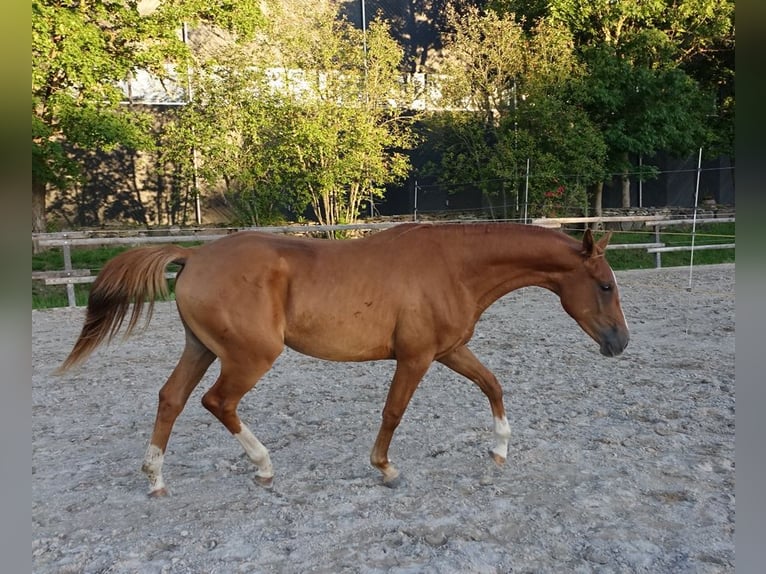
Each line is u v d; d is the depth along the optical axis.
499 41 14.74
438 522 3.05
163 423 3.32
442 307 3.31
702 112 16.41
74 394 5.32
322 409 4.88
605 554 2.76
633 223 16.55
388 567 2.67
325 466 3.77
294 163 14.13
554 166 14.45
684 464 3.70
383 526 3.02
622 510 3.17
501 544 2.86
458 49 15.61
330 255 3.32
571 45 15.15
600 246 3.43
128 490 3.44
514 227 3.51
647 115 14.88
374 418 4.65
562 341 6.98
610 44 15.30
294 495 3.37
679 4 15.47
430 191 18.22
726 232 16.00
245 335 3.13
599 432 4.25
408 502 3.28
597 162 15.06
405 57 18.84
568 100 14.90
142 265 3.22
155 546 2.86
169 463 3.83
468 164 15.80
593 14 15.41
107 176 15.91
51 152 11.05
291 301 3.23
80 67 10.44
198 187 15.82
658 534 2.94
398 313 3.28
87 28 10.44
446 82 15.48
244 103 13.65
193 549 2.83
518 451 3.94
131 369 6.16
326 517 3.12
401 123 16.23
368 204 18.05
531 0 15.69
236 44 14.33
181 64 12.62
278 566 2.69
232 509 3.21
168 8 11.82
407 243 3.38
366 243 3.40
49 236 10.32
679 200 20.38
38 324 8.34
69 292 9.68
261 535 2.95
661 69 15.49
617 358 6.18
